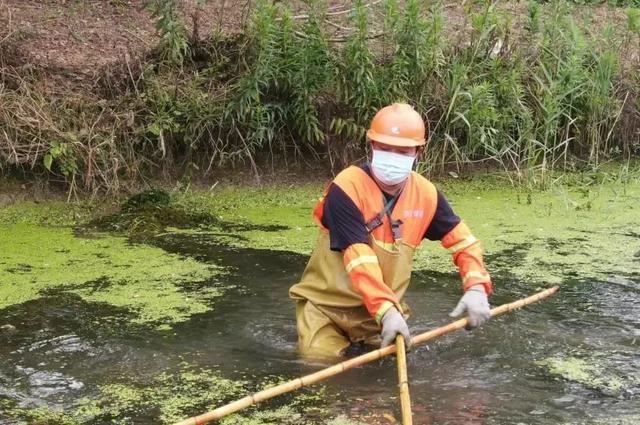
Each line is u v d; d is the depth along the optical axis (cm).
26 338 535
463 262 518
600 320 563
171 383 491
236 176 821
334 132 834
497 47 896
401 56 817
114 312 568
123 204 757
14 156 746
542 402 475
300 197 809
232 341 534
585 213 780
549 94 872
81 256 657
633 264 655
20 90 767
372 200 512
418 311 572
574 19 1070
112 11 889
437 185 853
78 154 763
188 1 896
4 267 634
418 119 508
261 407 469
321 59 801
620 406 472
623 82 958
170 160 803
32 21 843
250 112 798
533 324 557
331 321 527
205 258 657
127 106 782
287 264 648
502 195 834
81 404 473
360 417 460
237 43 812
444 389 484
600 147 949
